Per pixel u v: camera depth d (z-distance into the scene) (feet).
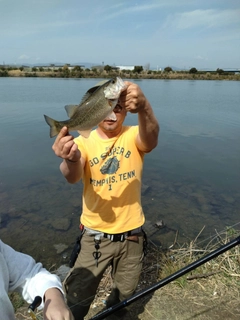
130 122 41.68
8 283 4.75
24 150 30.50
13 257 5.08
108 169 8.38
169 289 10.59
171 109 59.82
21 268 5.01
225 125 44.93
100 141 8.61
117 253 8.38
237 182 23.43
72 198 20.40
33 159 27.86
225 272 11.16
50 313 4.29
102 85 7.12
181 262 12.02
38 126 41.42
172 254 12.94
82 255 8.55
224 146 33.58
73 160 7.04
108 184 8.34
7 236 16.03
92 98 7.15
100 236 8.32
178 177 24.54
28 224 17.12
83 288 8.40
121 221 8.27
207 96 86.33
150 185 22.94
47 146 32.01
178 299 10.15
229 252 12.01
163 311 9.68
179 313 9.59
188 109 60.18
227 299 10.07
